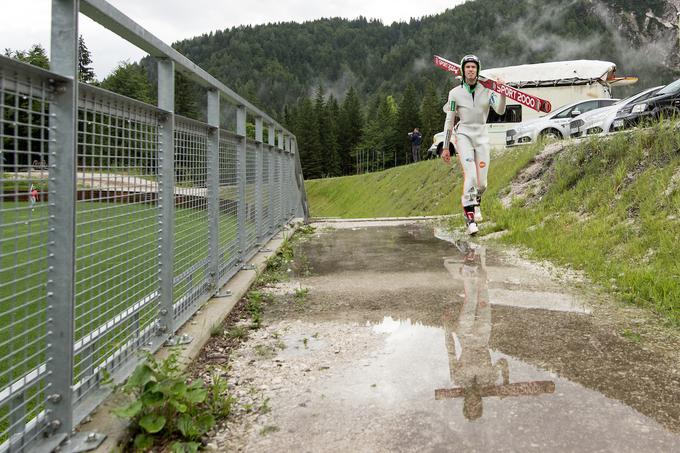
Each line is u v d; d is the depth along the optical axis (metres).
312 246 8.20
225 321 4.08
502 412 2.46
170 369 2.47
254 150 6.73
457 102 8.25
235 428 2.37
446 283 5.27
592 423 2.34
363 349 3.38
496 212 9.73
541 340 3.48
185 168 3.83
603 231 6.47
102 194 2.55
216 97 4.48
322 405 2.57
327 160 91.00
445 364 3.08
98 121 2.49
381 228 10.58
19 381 1.98
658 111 11.77
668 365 3.02
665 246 5.22
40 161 2.03
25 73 1.91
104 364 2.60
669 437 2.22
